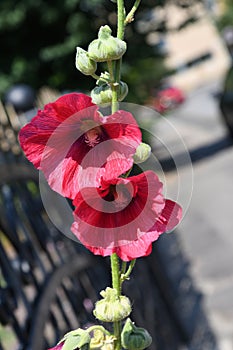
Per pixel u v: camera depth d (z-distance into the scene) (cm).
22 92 204
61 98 62
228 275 324
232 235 393
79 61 68
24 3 621
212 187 531
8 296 139
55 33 646
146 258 236
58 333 159
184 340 250
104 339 73
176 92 1377
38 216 173
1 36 648
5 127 189
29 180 173
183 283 282
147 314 222
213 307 292
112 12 616
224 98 727
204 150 719
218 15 1597
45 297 153
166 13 678
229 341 261
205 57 1827
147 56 675
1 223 147
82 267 182
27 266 151
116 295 69
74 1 615
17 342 139
